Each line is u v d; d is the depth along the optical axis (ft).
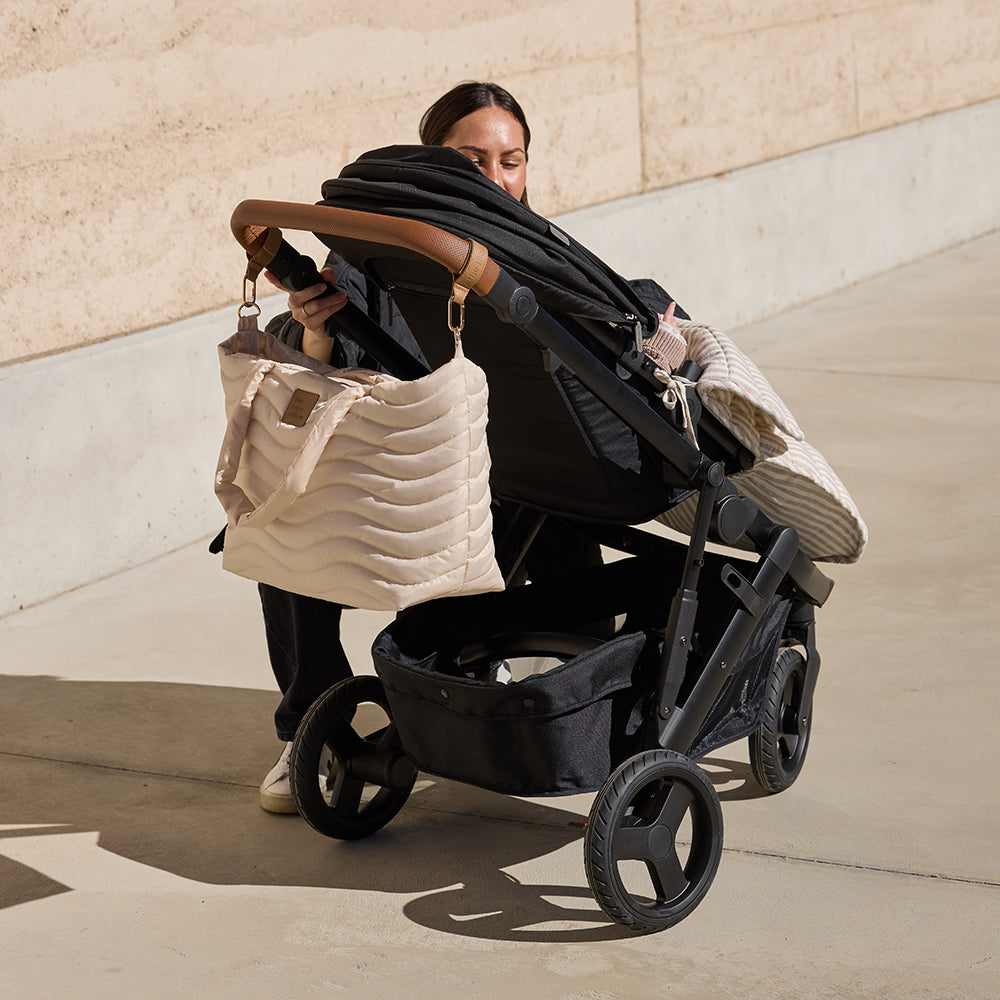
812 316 29.89
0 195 16.51
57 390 16.89
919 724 12.76
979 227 37.50
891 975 9.26
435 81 22.29
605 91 25.93
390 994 9.26
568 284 9.13
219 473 9.56
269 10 19.42
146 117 18.03
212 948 9.87
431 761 10.22
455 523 8.75
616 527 11.34
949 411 22.44
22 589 16.71
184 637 15.69
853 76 32.55
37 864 11.10
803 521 11.32
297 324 11.35
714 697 10.27
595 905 10.29
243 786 12.37
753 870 10.62
